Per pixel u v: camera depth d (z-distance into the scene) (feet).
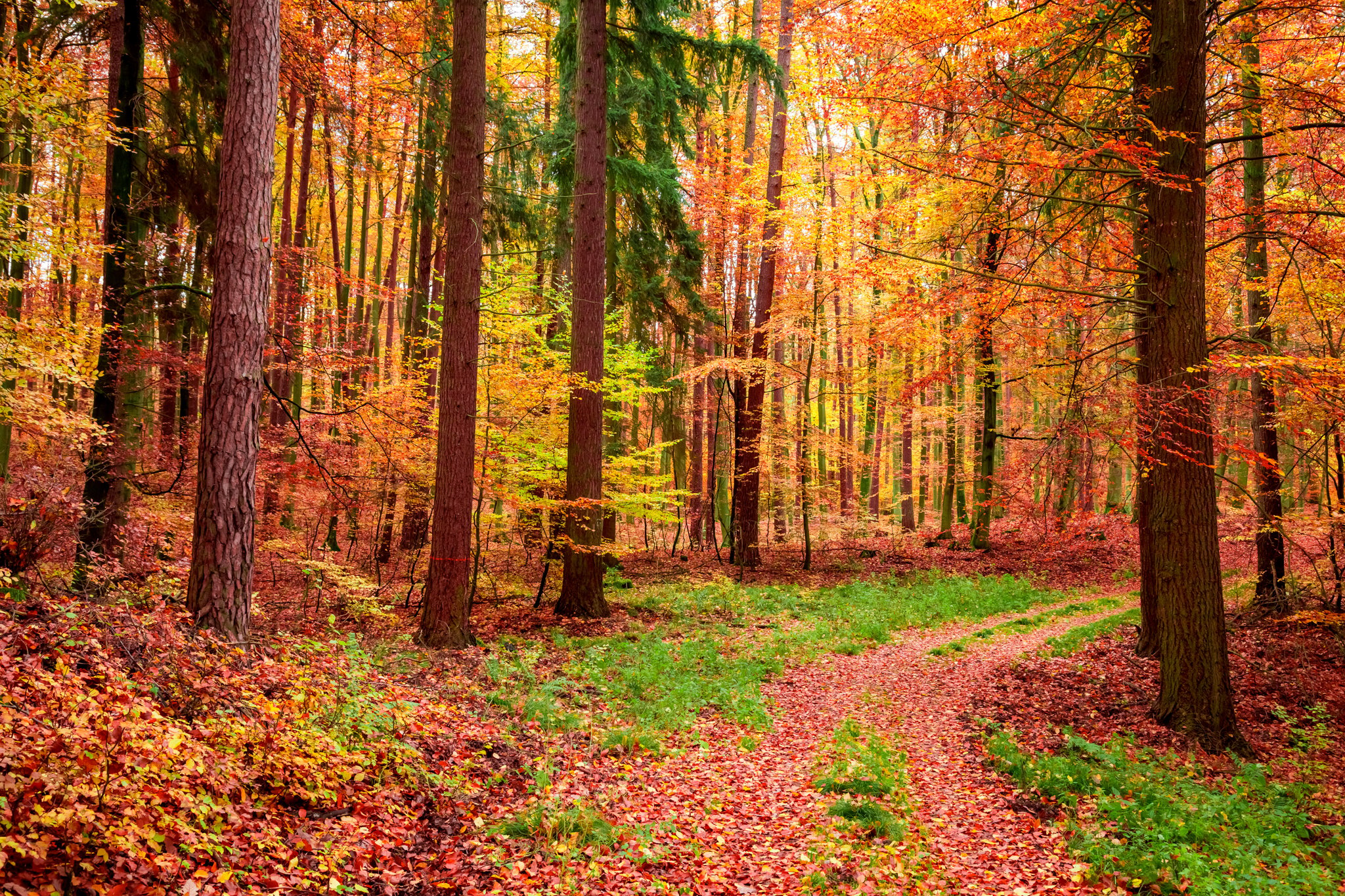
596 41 46.29
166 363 36.86
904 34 30.17
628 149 61.21
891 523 88.74
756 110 79.87
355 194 96.43
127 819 12.19
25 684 14.10
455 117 36.60
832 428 101.76
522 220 59.00
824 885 16.35
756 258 74.49
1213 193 35.99
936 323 39.29
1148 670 35.14
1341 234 32.86
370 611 36.88
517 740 24.04
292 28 41.91
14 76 26.25
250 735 16.46
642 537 79.30
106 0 37.24
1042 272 35.19
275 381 52.19
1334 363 27.32
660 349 71.15
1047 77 30.83
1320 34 30.48
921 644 44.68
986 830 20.49
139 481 36.29
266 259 21.99
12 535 19.58
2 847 10.33
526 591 51.47
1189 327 28.37
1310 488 52.60
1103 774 23.49
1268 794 23.73
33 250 27.86
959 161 30.86
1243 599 47.55
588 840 17.70
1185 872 16.56
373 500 47.39
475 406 37.58
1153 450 29.22
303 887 13.42
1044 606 55.11
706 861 17.75
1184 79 28.27
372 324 78.74
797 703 33.12
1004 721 30.50
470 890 14.92
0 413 26.40
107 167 31.91
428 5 43.01
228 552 21.13
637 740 25.86
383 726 20.76
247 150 21.44
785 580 61.67
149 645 17.22
